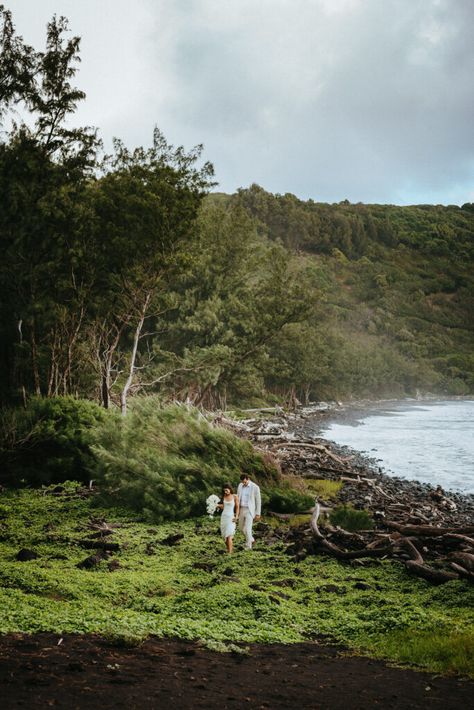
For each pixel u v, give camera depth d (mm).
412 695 6473
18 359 34031
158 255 35938
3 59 33312
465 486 30375
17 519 18266
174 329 54281
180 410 23000
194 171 38750
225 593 10938
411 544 14234
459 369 171750
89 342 38031
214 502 15328
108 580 11727
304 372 97500
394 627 9320
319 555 14820
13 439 24422
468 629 8852
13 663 6703
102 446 21703
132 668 6906
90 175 35844
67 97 34438
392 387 148500
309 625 9781
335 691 6590
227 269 59719
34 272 32562
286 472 28844
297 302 56750
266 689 6551
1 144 34625
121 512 19578
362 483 27641
